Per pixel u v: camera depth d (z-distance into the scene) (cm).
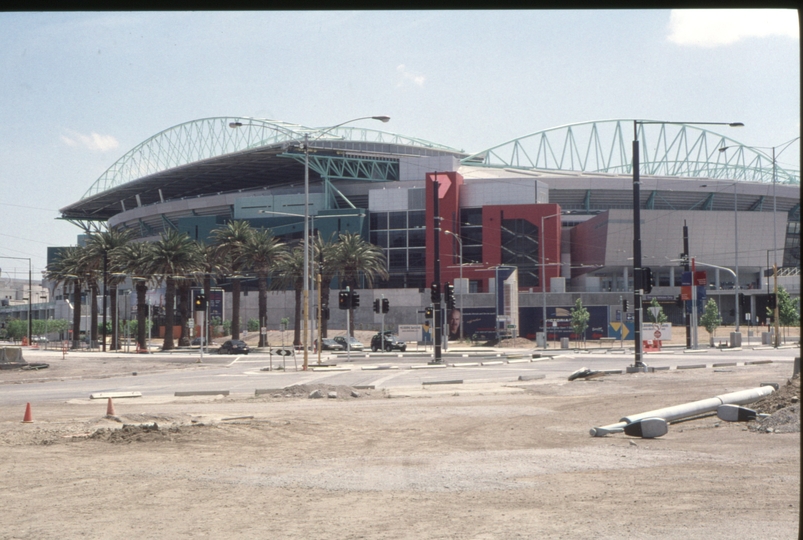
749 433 1567
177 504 1026
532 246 11806
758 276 13725
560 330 9156
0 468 1316
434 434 1722
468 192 12438
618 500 1003
